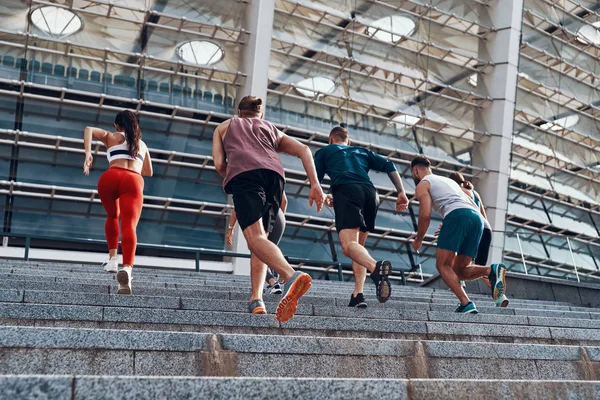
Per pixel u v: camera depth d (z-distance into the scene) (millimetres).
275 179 5203
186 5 25141
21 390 2400
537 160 30969
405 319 6242
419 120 28281
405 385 2941
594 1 34094
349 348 4090
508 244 14867
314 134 25938
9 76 22625
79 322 4355
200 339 3742
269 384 2750
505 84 29719
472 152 29578
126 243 6152
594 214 31516
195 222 24469
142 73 24469
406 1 28984
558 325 6957
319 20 27250
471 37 30484
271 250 4832
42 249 21922
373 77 27797
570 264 14539
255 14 25406
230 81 25391
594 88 33281
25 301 5125
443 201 7434
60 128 23281
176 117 24562
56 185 22844
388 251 26484
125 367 3523
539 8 32469
